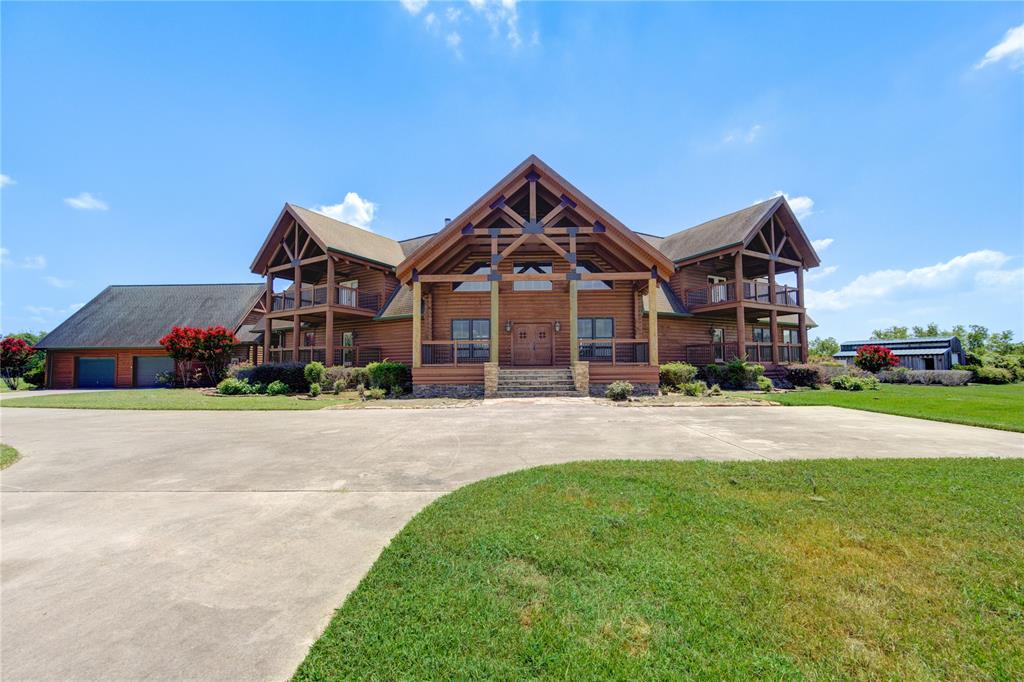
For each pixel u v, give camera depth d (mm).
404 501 4277
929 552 2941
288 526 3672
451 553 3014
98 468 5656
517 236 16891
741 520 3492
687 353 21953
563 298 19500
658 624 2242
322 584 2729
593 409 11594
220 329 22781
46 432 8625
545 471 4992
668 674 1916
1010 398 13688
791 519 3494
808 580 2613
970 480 4473
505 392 15227
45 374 28234
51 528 3688
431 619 2309
